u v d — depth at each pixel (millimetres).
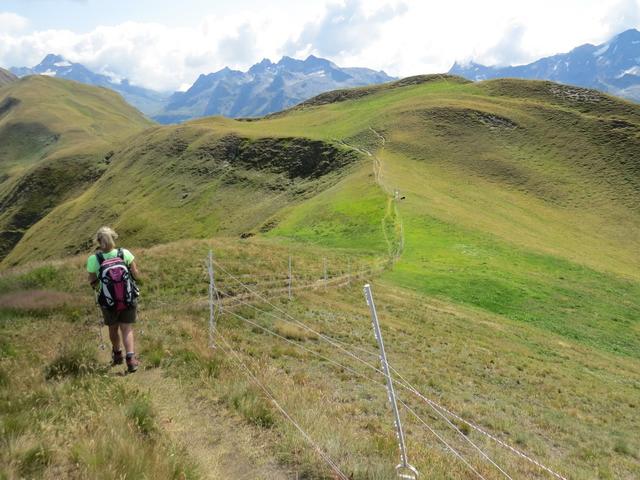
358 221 56438
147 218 121875
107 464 4922
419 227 52312
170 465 5117
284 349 13484
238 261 25672
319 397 9531
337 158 111375
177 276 20578
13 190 193500
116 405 6477
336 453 6305
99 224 134000
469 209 68375
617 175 101688
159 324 12875
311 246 48656
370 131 121062
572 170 104375
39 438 5410
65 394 6977
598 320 35594
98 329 11695
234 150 131500
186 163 137125
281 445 6281
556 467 10656
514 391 17656
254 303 19000
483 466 8672
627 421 17406
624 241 78750
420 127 119812
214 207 115875
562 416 15961
